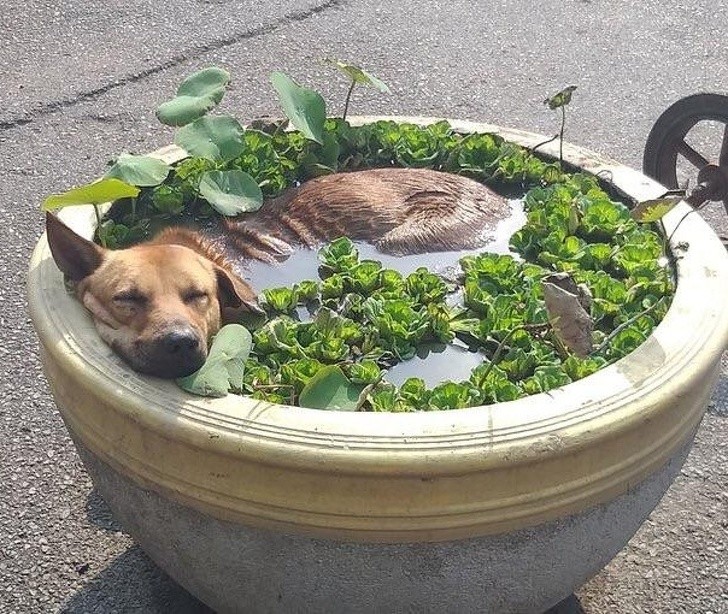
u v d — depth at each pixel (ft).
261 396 4.90
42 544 6.15
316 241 5.95
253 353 5.23
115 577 5.98
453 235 5.98
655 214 5.46
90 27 11.32
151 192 6.22
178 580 5.24
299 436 4.50
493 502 4.56
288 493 4.55
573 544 4.81
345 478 4.48
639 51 11.43
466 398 4.88
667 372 4.83
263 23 11.60
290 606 4.88
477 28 11.78
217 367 4.79
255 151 6.45
